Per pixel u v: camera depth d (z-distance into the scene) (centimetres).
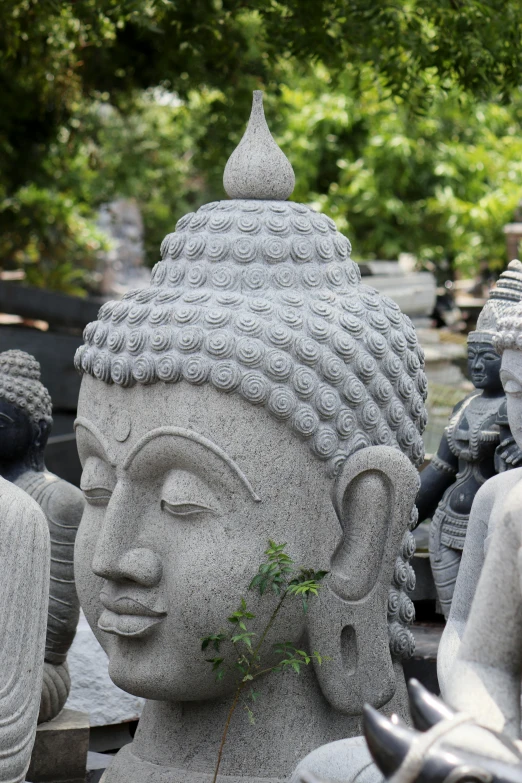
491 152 1587
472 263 1605
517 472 336
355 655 423
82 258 1770
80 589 439
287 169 445
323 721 430
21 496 381
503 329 319
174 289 427
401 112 1463
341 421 415
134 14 807
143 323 421
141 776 431
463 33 743
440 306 1567
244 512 405
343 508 419
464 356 1119
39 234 1457
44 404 521
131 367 416
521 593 267
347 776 345
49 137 1185
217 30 857
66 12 964
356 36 771
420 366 452
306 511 411
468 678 271
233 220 430
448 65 768
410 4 823
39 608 377
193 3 844
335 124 1520
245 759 423
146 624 414
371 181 1527
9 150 1218
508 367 319
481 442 485
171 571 410
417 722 247
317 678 427
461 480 506
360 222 1580
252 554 404
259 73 991
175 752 431
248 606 405
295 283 426
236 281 422
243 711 424
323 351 413
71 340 1195
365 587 419
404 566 440
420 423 450
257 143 445
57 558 511
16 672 368
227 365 402
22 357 522
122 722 585
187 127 1478
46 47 984
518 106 1184
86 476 435
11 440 513
